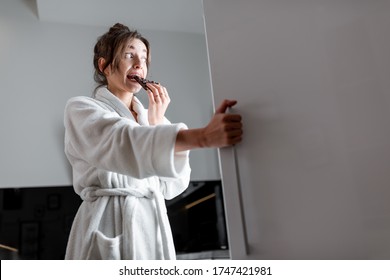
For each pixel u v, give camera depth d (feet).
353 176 1.78
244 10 2.22
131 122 2.55
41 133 6.34
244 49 2.19
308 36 1.97
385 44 1.74
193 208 6.64
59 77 6.66
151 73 7.17
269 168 2.02
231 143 2.08
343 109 1.83
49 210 6.04
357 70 1.81
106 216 2.69
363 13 1.81
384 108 1.72
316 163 1.89
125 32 3.24
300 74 1.98
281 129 2.01
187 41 7.61
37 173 6.14
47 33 6.81
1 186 5.93
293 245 1.91
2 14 6.70
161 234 2.72
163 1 6.57
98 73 3.36
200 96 7.38
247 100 2.14
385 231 1.69
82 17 6.86
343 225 1.79
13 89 6.40
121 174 2.67
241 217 2.05
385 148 1.71
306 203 1.90
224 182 2.13
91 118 2.65
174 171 2.21
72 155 2.98
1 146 6.10
